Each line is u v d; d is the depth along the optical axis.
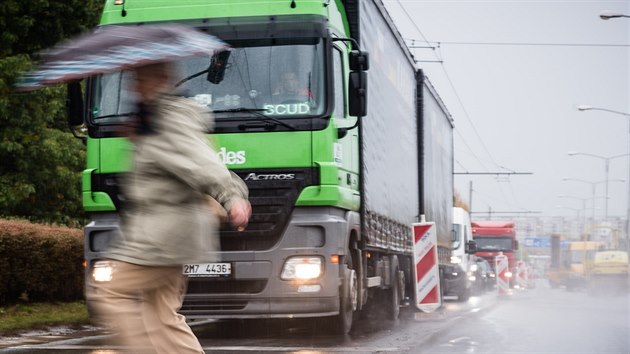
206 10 13.98
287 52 13.74
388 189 18.44
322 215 13.48
